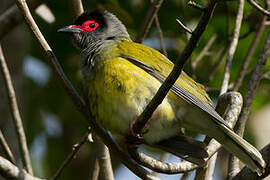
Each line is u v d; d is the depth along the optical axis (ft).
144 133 31.27
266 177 31.12
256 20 41.96
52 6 46.32
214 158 31.96
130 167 30.76
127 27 45.39
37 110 50.83
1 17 39.04
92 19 37.19
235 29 36.04
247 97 33.65
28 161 32.09
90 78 32.30
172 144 32.09
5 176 26.94
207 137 32.53
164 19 45.78
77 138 50.47
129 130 31.27
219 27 45.75
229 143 30.48
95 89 31.78
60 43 47.83
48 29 47.44
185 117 31.89
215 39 45.70
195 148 31.14
